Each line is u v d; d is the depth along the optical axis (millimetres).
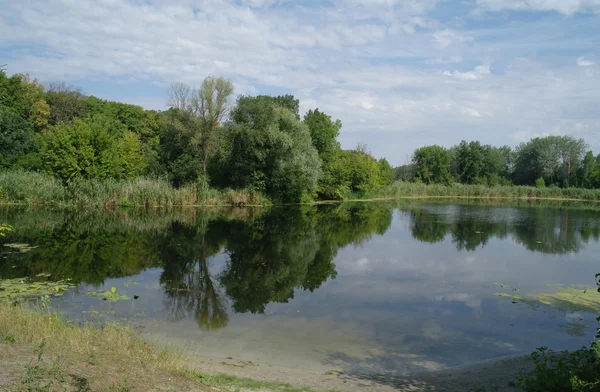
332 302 12062
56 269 14914
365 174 62750
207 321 10242
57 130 39562
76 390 4504
